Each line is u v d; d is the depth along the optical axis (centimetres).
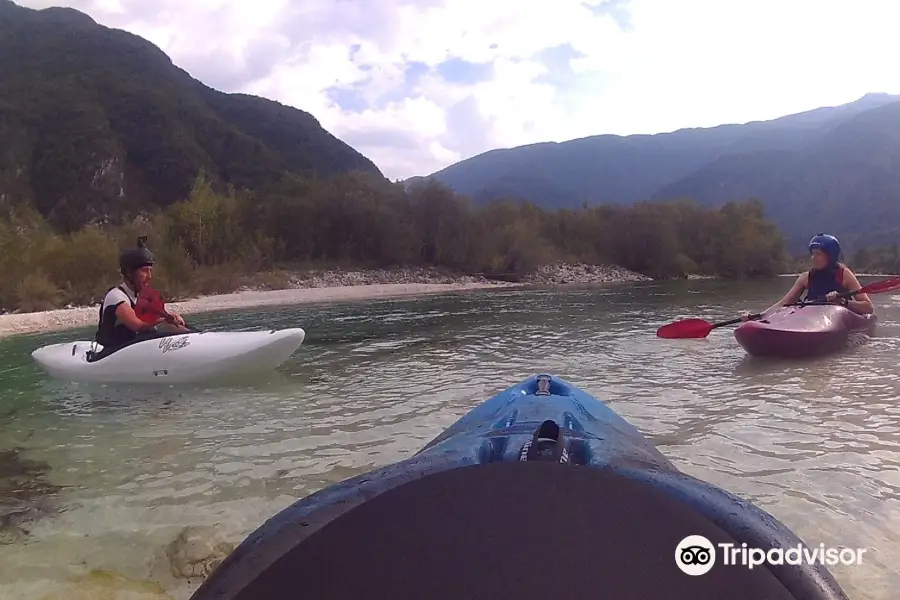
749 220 4091
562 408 267
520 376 626
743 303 1609
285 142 9738
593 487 121
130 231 2800
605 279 3584
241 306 1920
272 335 640
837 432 406
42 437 456
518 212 4000
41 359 705
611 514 112
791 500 302
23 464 395
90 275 2003
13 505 330
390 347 872
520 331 1030
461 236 3497
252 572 111
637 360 700
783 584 109
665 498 121
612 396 519
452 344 888
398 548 106
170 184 7275
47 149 6856
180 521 306
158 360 629
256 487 346
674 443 391
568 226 4206
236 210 3331
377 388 590
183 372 626
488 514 112
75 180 6669
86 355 682
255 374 652
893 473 334
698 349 768
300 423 472
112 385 641
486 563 100
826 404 474
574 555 102
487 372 656
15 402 573
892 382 541
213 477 363
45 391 619
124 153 7225
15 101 7281
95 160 6819
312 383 623
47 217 6406
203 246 2942
